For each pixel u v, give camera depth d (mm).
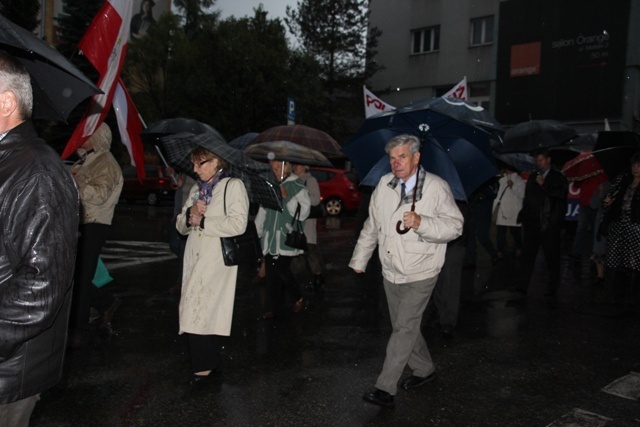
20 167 1865
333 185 18891
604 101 22094
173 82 26531
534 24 23812
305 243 6164
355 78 29812
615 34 21703
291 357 4992
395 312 4051
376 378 4523
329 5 30297
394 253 3908
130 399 3998
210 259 4176
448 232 3777
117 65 5559
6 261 1850
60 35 27375
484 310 6879
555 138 8898
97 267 5363
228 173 4453
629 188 6746
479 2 25484
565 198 7359
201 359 4293
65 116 2490
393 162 3879
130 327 5719
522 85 24312
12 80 1925
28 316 1792
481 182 4488
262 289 7746
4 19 2051
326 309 6734
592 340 5688
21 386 1921
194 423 3664
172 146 5066
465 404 4062
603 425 3760
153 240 12312
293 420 3746
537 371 4773
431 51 27469
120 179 5168
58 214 1869
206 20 27266
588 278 9070
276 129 8547
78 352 4930
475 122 4203
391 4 28906
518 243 10859
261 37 26188
